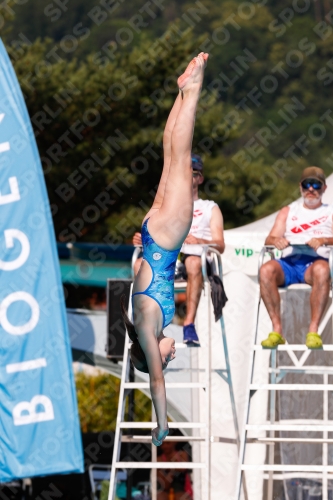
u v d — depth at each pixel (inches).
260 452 1126.4
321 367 984.9
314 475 1095.6
